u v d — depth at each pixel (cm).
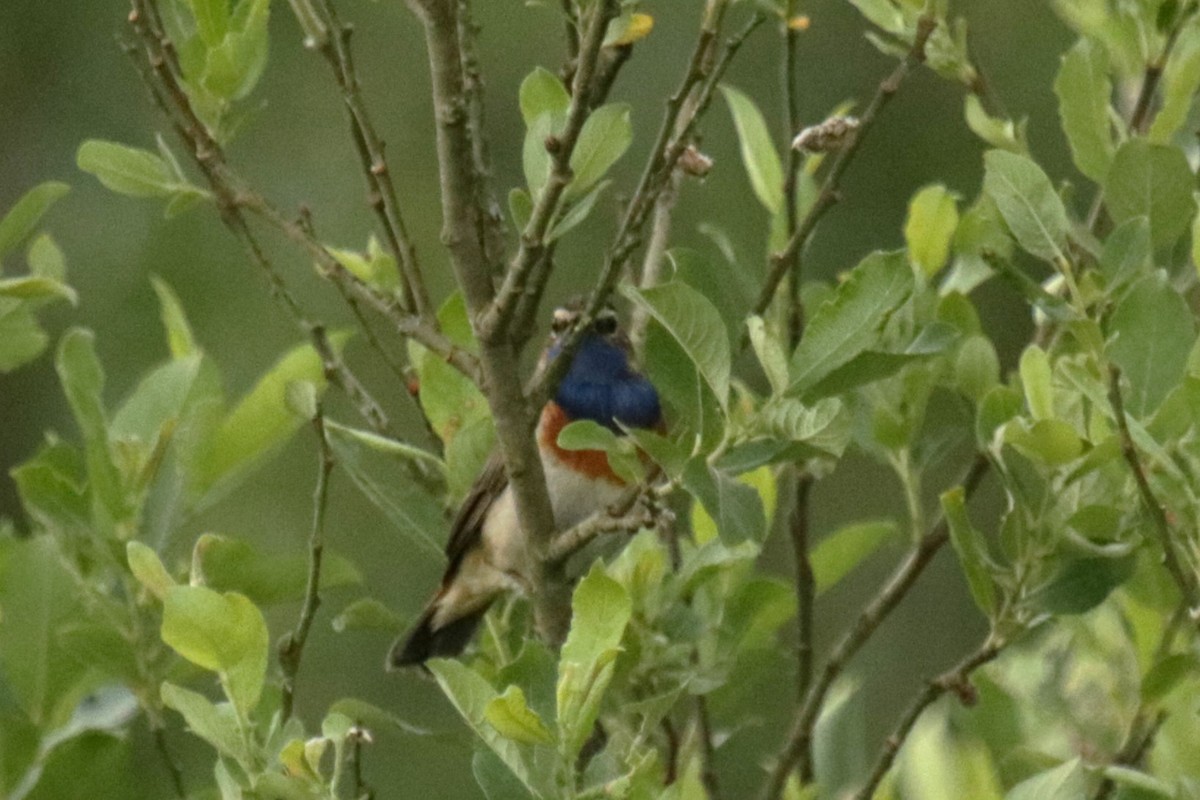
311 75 1496
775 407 662
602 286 705
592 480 993
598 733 766
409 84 1490
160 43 752
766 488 833
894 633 1449
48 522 806
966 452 1452
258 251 797
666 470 654
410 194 1468
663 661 761
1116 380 659
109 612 784
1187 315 696
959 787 777
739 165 1440
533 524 732
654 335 678
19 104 1499
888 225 1462
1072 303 732
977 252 839
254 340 1420
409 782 1293
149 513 834
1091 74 791
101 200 1459
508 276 689
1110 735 824
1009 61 1477
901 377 827
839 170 727
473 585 941
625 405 995
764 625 855
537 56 1495
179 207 770
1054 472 711
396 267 867
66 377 820
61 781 771
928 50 845
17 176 1487
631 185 1445
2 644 795
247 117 783
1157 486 692
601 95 775
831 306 661
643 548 798
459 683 624
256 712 699
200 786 1029
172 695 638
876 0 852
